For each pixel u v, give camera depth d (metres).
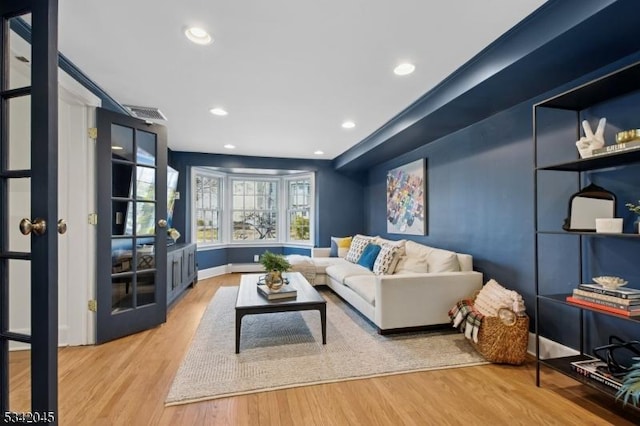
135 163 2.91
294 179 6.45
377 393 1.91
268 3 1.65
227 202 6.24
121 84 2.65
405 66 2.34
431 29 1.89
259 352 2.46
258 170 5.91
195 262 5.06
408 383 2.02
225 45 2.05
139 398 1.83
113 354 2.43
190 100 3.00
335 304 3.88
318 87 2.71
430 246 3.90
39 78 1.14
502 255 2.81
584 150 1.86
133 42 2.02
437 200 3.78
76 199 2.61
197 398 1.83
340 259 5.07
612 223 1.70
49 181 1.14
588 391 1.93
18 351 1.20
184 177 5.29
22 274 1.22
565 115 2.25
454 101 2.54
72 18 1.77
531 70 2.03
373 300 2.91
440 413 1.71
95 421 1.63
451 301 2.89
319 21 1.81
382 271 3.57
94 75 2.48
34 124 1.15
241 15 1.75
